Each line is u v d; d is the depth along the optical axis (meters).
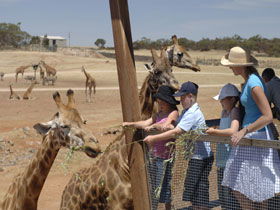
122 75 4.73
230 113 4.59
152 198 4.80
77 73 56.62
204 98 31.84
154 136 4.61
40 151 5.74
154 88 5.86
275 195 4.12
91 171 5.60
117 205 5.28
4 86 43.91
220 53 120.50
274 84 5.24
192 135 4.33
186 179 4.62
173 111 4.90
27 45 115.88
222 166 4.54
